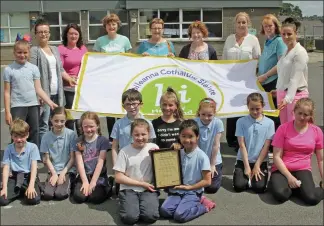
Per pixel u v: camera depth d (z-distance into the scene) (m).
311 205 4.60
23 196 4.92
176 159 4.49
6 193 4.70
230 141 6.87
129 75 6.05
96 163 4.93
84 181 4.81
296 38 5.60
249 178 4.99
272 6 24.30
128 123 4.96
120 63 6.12
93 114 4.93
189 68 6.15
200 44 6.46
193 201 4.38
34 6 25.16
